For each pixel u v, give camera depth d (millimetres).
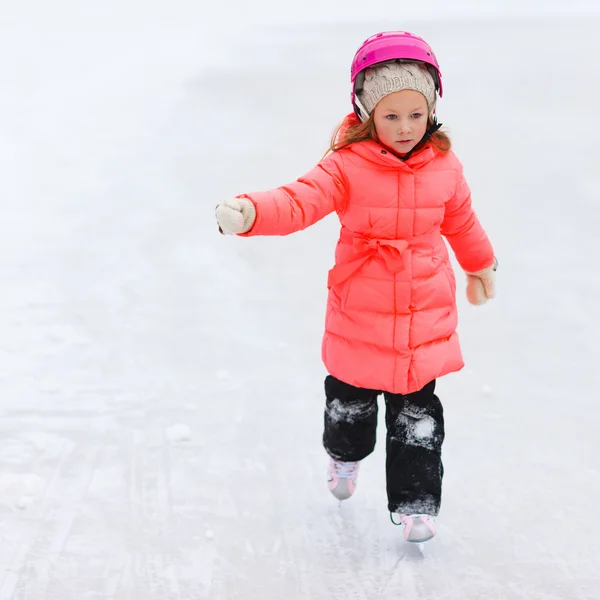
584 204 14344
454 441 7309
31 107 24812
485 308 10266
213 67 33875
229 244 12523
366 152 5555
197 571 5691
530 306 10297
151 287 10828
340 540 6043
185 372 8602
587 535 6043
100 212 14109
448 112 22297
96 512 6332
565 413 7789
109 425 7594
